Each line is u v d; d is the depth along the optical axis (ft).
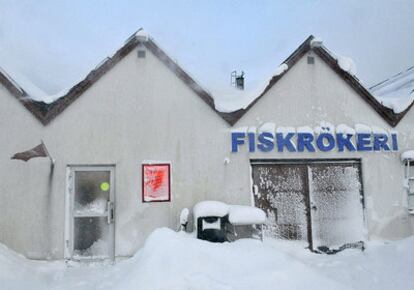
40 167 26.12
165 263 17.89
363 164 29.76
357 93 30.42
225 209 25.05
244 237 25.03
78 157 26.50
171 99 27.96
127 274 19.43
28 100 26.40
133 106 27.50
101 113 27.09
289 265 19.01
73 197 26.32
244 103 28.58
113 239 26.27
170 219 26.78
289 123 29.19
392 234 29.40
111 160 26.78
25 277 21.72
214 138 28.09
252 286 16.76
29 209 25.71
